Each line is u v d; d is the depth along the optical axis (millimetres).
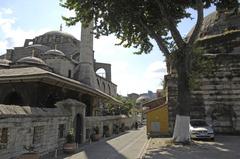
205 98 26641
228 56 26844
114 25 20031
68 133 19641
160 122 28781
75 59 57406
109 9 19047
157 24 21938
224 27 32469
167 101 28219
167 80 27859
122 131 43188
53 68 41625
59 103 21672
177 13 21547
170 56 19703
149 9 20953
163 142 20188
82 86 26172
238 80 26234
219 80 26641
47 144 17312
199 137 20594
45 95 23406
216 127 25969
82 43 43094
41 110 16922
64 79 22828
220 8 20438
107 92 61000
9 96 23969
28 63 35906
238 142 19297
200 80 27016
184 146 16969
